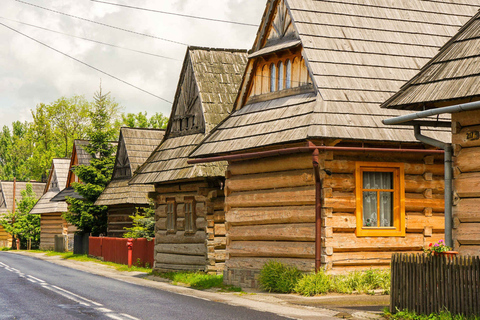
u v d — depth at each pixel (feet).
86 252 138.41
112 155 138.62
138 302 51.49
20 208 199.82
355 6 66.90
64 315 43.65
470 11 72.28
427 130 58.70
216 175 75.72
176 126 90.27
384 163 57.88
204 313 44.55
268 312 45.03
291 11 63.31
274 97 66.33
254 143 61.26
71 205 136.56
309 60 59.93
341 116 56.49
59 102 276.00
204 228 79.10
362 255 56.85
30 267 102.53
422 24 68.23
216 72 87.15
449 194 45.03
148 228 102.89
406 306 41.14
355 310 44.78
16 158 351.67
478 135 43.06
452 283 38.09
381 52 63.46
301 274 57.26
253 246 63.98
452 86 43.29
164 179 81.46
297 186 59.21
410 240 58.39
